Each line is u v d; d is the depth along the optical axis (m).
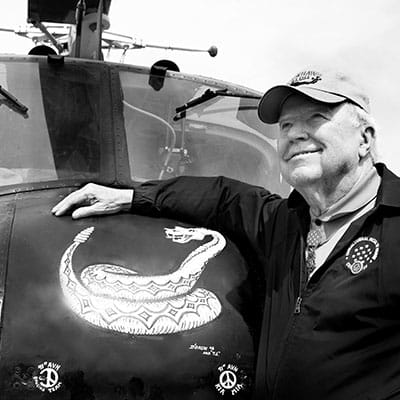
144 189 2.10
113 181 2.25
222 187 2.14
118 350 1.76
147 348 1.78
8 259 1.87
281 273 1.93
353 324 1.71
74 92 2.51
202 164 2.59
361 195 1.84
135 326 1.79
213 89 2.83
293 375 1.76
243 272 1.99
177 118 2.64
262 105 1.94
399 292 1.67
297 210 1.95
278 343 1.83
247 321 1.90
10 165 2.26
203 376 1.79
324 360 1.72
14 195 2.10
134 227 2.02
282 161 1.91
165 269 1.90
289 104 1.89
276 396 1.79
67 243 1.92
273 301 1.91
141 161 2.39
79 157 2.30
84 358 1.75
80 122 2.41
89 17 3.10
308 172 1.83
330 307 1.73
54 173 2.24
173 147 2.57
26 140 2.33
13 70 2.55
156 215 2.10
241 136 2.74
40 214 2.01
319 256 1.86
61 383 1.73
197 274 1.92
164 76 2.76
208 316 1.85
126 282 1.84
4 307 1.79
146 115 2.59
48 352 1.74
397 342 1.69
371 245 1.74
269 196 2.13
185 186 2.12
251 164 2.70
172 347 1.79
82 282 1.83
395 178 1.82
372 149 1.87
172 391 1.76
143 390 1.75
